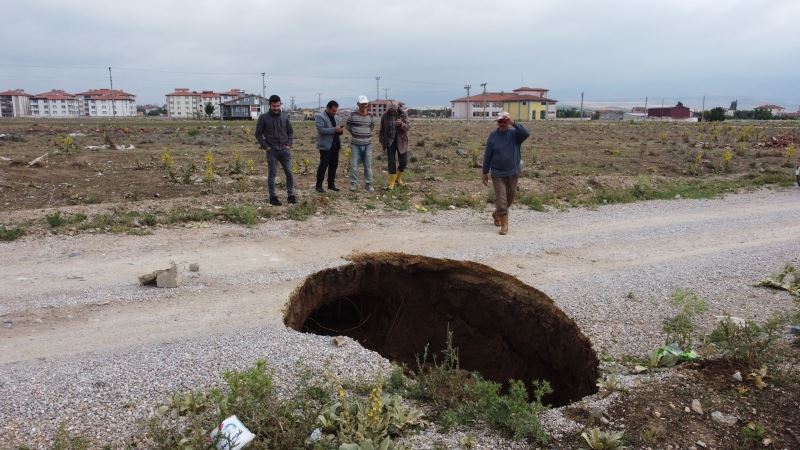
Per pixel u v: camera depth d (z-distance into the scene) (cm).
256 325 532
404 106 1220
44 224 846
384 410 387
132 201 1085
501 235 893
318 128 1124
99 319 537
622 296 628
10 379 424
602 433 370
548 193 1256
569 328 569
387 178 1438
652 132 3806
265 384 377
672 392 429
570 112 10175
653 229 962
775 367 456
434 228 927
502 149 881
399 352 768
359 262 734
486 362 703
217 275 666
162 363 452
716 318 571
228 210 936
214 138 2803
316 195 1123
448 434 374
